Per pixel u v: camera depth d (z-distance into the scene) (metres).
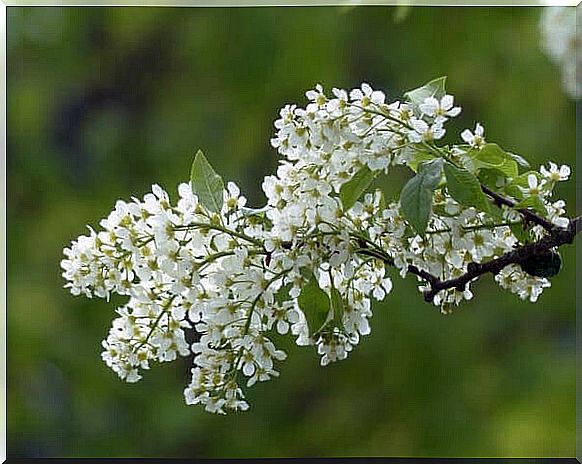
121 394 3.04
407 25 3.01
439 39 3.00
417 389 2.95
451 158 1.22
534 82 2.94
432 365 2.94
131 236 1.22
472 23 3.00
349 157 1.21
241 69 3.04
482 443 2.88
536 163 2.90
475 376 2.93
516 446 2.82
